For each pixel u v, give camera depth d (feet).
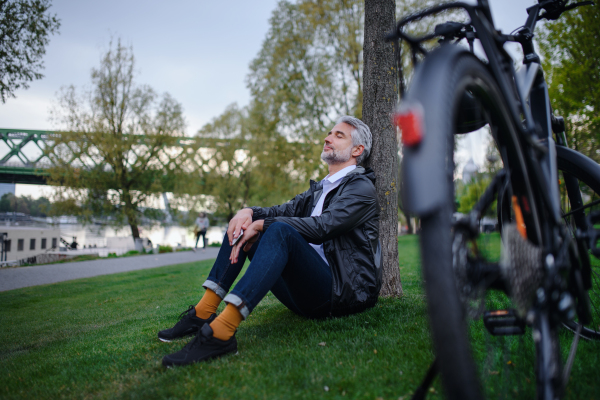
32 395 5.68
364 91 11.53
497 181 3.95
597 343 5.68
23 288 27.07
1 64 29.94
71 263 49.39
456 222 3.01
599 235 4.34
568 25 29.12
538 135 4.62
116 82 81.35
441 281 2.51
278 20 64.59
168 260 52.80
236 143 111.34
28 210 188.96
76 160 80.07
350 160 8.57
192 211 106.11
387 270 11.13
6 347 10.45
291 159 69.15
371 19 11.34
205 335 5.91
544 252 3.49
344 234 7.44
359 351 6.09
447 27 3.76
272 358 5.95
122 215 83.25
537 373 3.37
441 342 2.50
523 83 4.59
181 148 90.58
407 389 4.69
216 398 4.76
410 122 2.70
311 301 7.38
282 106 66.03
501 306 4.99
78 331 11.87
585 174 5.22
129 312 15.23
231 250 7.34
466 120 3.72
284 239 6.40
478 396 2.45
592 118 28.12
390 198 11.20
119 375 5.98
